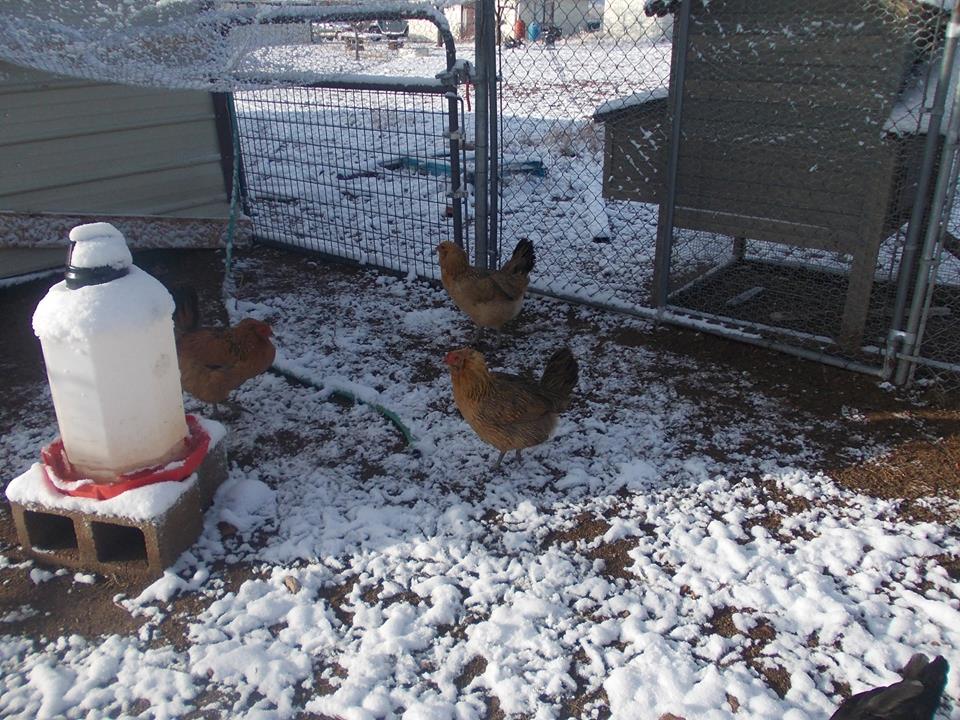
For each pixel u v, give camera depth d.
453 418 1.96
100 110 3.00
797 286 2.66
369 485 1.70
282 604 1.35
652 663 1.21
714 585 1.38
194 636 1.29
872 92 1.93
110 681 1.21
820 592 1.35
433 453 1.81
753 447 1.81
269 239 3.31
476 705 1.15
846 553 1.45
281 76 2.46
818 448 1.79
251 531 1.55
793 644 1.25
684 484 1.67
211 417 1.99
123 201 3.17
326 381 2.12
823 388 2.06
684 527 1.54
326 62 2.80
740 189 2.23
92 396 1.37
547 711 1.14
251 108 4.69
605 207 3.55
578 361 2.25
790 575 1.40
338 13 2.34
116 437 1.41
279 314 2.64
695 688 1.17
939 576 1.38
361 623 1.31
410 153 4.45
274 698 1.17
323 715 1.14
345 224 3.46
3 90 2.75
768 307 2.52
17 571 1.45
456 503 1.63
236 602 1.36
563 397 1.72
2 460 1.79
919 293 1.93
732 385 2.09
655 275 2.42
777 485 1.66
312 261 3.15
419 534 1.54
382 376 2.19
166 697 1.17
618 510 1.60
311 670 1.23
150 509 1.38
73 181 3.00
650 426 1.90
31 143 2.86
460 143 2.58
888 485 1.65
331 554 1.48
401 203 3.65
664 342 2.36
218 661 1.23
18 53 2.10
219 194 3.45
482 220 2.55
